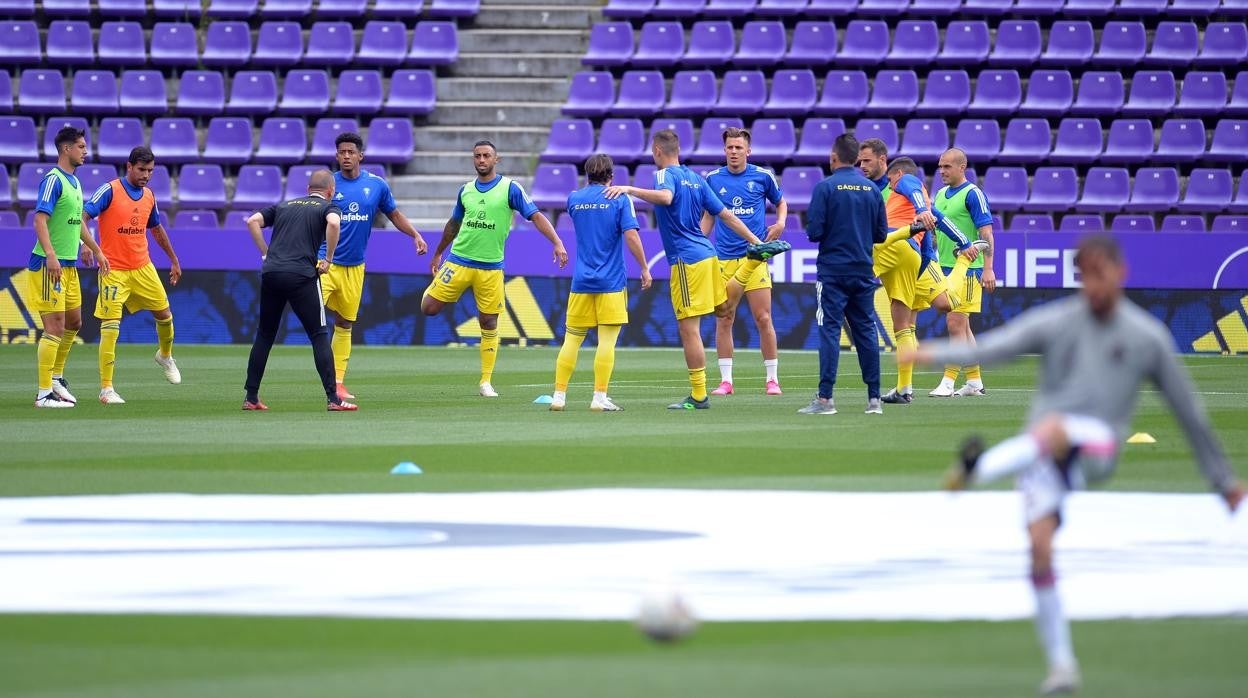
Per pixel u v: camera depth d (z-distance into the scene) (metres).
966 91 100.69
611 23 106.50
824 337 49.34
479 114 103.38
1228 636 20.25
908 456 38.78
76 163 53.00
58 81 103.00
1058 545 26.62
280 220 50.41
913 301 55.41
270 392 58.41
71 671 18.58
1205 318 83.62
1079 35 103.19
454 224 55.91
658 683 18.02
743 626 20.86
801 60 103.88
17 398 55.91
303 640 20.09
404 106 102.44
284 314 87.75
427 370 70.31
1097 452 18.20
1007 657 19.23
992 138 97.94
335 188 53.50
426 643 19.95
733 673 18.47
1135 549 26.23
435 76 107.00
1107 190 95.44
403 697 17.44
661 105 101.94
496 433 43.84
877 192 49.16
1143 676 18.30
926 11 106.38
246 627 20.78
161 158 100.12
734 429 45.00
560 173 95.62
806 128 98.56
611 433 43.88
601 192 49.62
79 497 31.89
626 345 86.94
